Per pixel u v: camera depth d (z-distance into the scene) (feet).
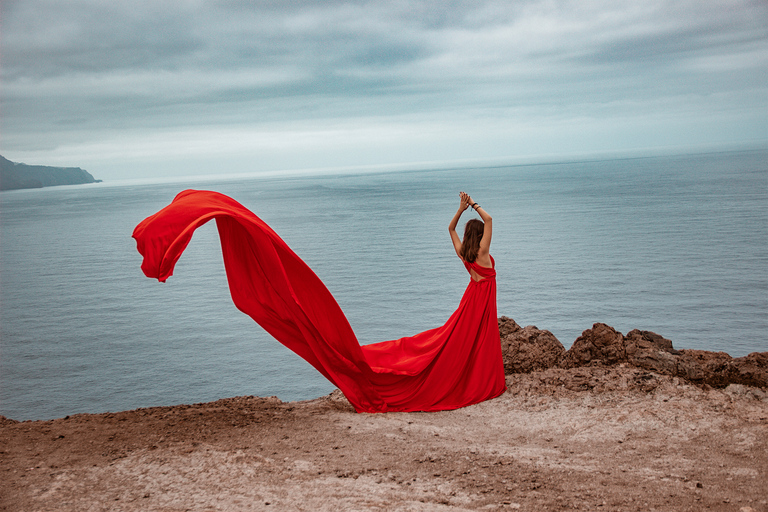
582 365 19.99
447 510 10.18
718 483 11.11
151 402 229.66
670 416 14.96
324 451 13.80
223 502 10.73
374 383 18.49
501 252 567.18
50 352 305.32
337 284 451.94
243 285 17.62
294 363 267.39
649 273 429.79
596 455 13.15
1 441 14.35
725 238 557.74
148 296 449.06
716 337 277.44
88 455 13.34
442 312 351.67
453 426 16.03
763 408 14.99
